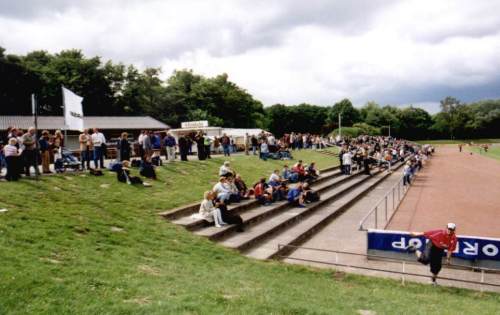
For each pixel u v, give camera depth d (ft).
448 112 522.88
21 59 214.48
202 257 37.93
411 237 44.91
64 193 48.78
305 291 31.42
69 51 242.17
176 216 50.85
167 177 70.54
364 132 362.74
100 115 243.60
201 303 24.08
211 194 51.78
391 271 38.81
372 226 64.03
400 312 27.73
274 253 45.29
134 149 91.45
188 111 296.92
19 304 21.21
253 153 122.21
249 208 62.59
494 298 34.76
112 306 22.25
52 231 34.88
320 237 56.80
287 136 152.46
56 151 59.36
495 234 60.03
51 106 223.71
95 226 39.27
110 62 250.37
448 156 280.51
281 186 71.87
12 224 34.37
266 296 27.45
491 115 510.99
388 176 140.26
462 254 43.78
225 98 326.24
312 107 483.92
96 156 64.44
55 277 25.43
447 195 99.91
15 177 50.11
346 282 37.47
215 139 126.21
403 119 504.02
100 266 29.14
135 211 48.19
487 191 107.14
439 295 34.47
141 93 266.77
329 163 131.13
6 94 202.39
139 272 29.27
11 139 49.93
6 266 25.52
